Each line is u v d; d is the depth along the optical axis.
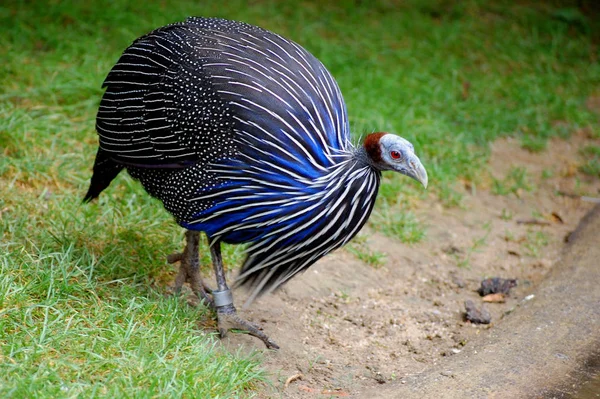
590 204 11.58
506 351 7.82
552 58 15.13
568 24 16.62
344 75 13.10
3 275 7.34
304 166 7.02
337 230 7.16
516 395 7.10
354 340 8.24
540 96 13.81
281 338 7.98
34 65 11.64
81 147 10.30
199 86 7.25
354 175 7.10
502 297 9.25
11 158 9.48
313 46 13.80
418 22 15.47
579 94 14.33
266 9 14.80
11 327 6.82
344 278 9.29
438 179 11.32
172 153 7.34
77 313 7.15
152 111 7.42
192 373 6.64
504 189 11.64
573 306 8.68
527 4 17.19
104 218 9.06
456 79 13.98
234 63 7.30
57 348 6.64
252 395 6.77
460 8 16.28
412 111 12.36
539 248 10.44
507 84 14.15
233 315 7.78
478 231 10.67
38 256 7.96
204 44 7.49
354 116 11.70
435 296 9.29
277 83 7.20
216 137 7.12
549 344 7.95
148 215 9.25
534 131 13.16
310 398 7.05
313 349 7.93
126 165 7.82
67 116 10.90
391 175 11.25
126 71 7.71
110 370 6.50
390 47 14.55
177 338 7.12
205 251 8.97
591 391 7.24
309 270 9.29
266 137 7.00
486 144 12.51
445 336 8.50
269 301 8.63
